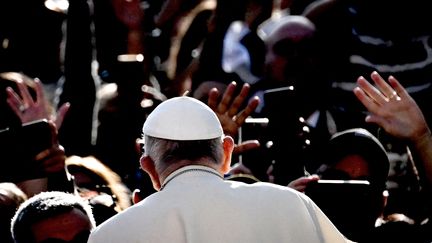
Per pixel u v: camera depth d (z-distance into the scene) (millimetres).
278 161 15312
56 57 23703
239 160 17344
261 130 17078
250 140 17062
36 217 13664
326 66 20516
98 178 16922
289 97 15352
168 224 12305
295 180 15023
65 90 19062
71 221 13688
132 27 21781
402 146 19422
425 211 15898
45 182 15898
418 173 15633
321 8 21609
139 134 18484
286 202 12555
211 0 23562
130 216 12422
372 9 21422
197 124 12828
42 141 15914
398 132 15539
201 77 21656
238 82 21312
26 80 20062
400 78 21375
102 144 18469
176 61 22984
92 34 19516
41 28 23766
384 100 15633
